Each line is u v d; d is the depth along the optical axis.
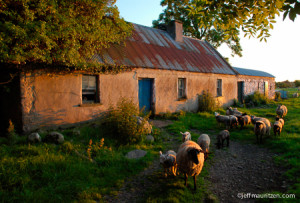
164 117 11.99
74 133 7.46
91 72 8.98
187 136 6.98
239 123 10.10
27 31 5.47
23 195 3.80
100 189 4.34
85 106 8.90
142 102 11.56
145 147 7.04
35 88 7.60
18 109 7.50
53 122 8.05
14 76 7.46
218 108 15.55
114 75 9.80
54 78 8.05
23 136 6.96
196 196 4.15
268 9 3.49
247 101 20.17
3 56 5.25
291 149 6.57
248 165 5.88
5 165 4.56
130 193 4.30
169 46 14.96
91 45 8.36
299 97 25.97
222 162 6.12
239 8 3.61
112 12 8.59
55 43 6.16
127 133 7.34
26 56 5.71
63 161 5.14
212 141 8.32
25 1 5.36
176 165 5.06
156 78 11.78
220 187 4.61
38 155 5.29
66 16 6.51
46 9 5.85
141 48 12.43
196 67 14.46
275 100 23.72
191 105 14.12
